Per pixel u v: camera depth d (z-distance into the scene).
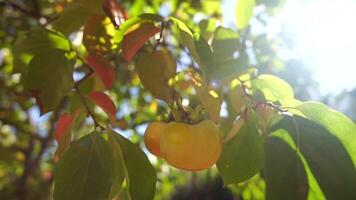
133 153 0.52
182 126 0.49
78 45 0.85
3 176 2.29
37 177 2.12
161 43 0.65
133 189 0.52
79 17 0.65
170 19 0.57
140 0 1.07
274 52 0.95
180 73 0.63
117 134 0.52
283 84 0.56
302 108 0.52
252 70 0.56
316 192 0.50
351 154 0.50
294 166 0.51
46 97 0.56
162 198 1.68
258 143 0.52
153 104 1.14
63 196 0.48
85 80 0.62
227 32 0.60
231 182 0.53
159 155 0.52
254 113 0.53
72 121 0.54
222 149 0.53
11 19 1.18
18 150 1.82
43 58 0.56
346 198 0.49
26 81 0.56
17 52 0.59
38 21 0.98
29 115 1.74
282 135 0.52
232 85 0.57
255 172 0.53
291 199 0.50
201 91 0.52
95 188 0.48
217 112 0.52
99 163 0.49
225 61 0.58
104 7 0.64
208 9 1.02
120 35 0.59
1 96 1.50
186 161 0.48
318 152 0.51
